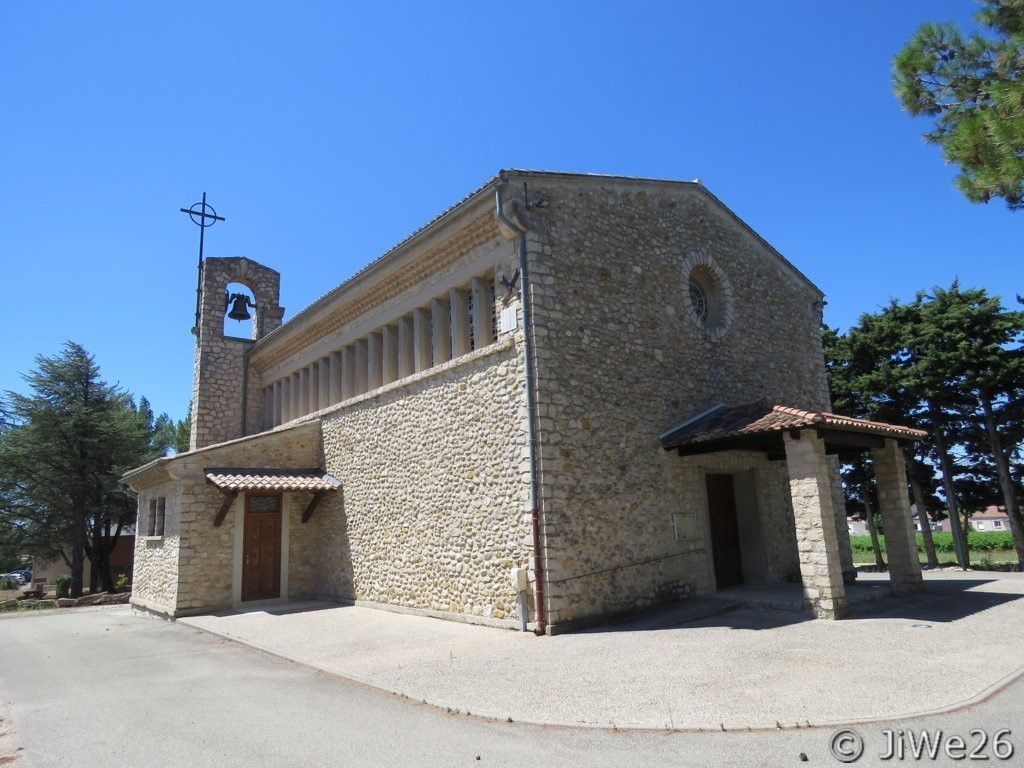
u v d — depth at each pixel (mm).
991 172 7234
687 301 13164
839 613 9758
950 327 22312
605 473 10688
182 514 14359
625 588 10500
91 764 5176
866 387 23766
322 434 16328
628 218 12383
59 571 38438
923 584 13391
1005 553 31422
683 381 12570
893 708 5621
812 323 17016
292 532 15844
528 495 9938
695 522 12039
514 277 10734
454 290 12203
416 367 13070
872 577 17391
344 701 6840
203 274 20844
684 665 7340
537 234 10742
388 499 13484
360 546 14305
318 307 16000
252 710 6613
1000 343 21734
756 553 13406
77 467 28094
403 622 11562
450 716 6141
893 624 9148
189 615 14094
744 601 11078
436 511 12023
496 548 10484
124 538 36469
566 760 4848
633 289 12062
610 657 7895
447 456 11875
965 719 5293
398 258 13086
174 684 8031
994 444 21625
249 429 20062
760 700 5988
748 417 11227
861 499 26062
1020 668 6719
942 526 61781
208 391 19922
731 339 13992
